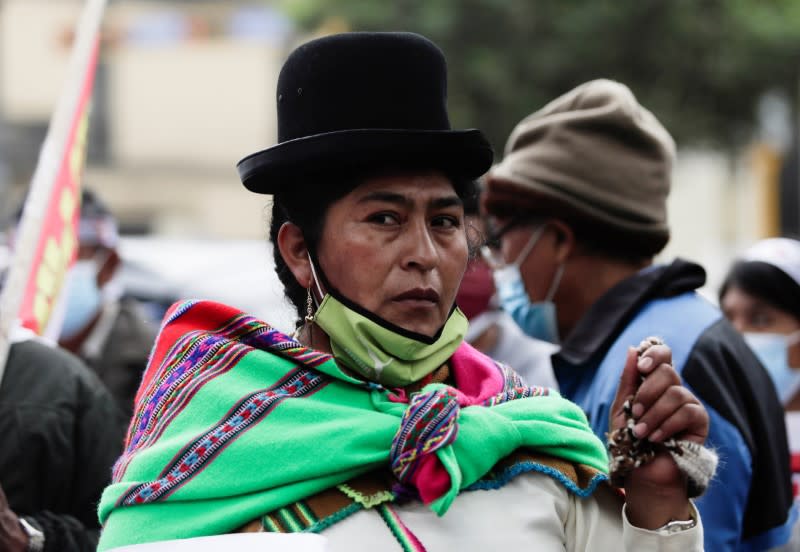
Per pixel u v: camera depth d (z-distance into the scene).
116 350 7.96
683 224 39.06
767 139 29.12
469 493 3.48
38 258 5.25
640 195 5.73
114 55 42.41
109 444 5.58
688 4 24.00
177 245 15.80
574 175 5.71
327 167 3.50
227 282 14.55
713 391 5.14
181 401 3.57
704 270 5.57
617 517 3.64
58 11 41.88
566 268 5.76
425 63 3.59
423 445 3.37
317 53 3.58
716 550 5.04
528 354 7.50
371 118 3.55
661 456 3.51
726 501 5.07
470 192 3.76
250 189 3.72
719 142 26.14
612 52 24.28
